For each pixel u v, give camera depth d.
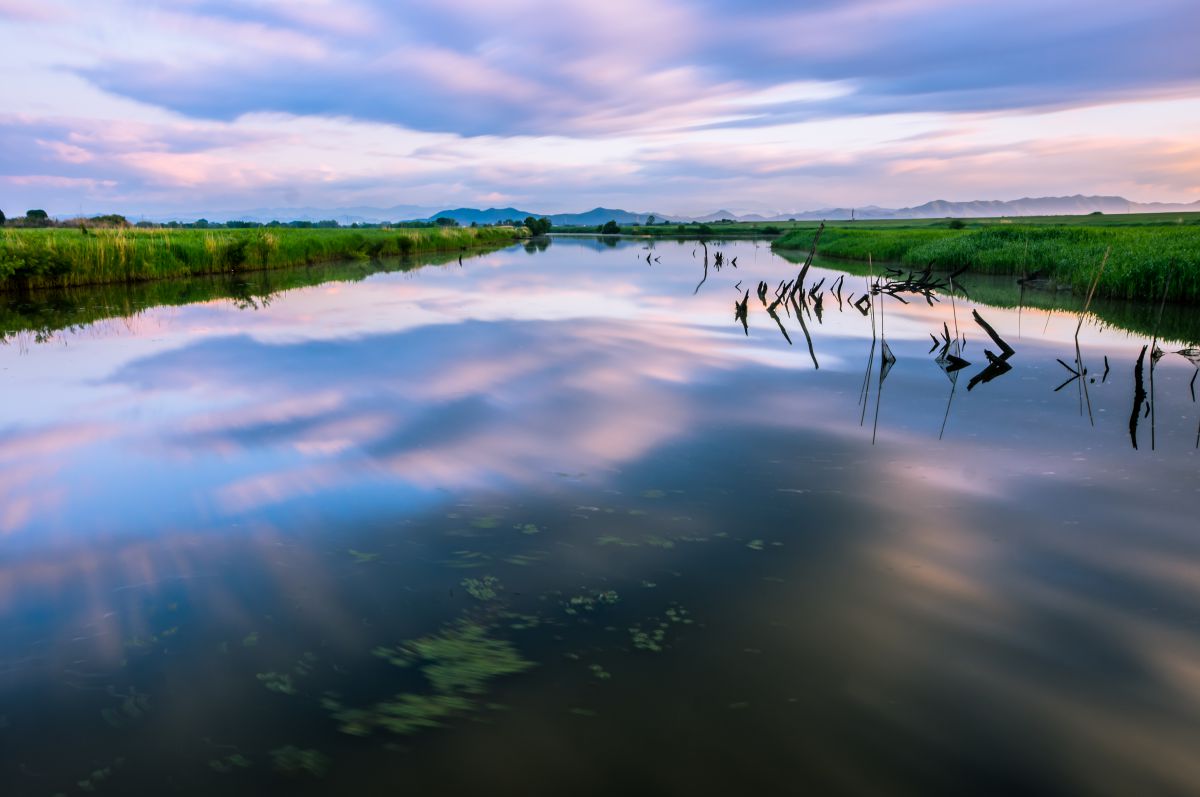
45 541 4.74
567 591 4.14
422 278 27.62
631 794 2.65
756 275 29.23
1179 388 8.98
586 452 6.53
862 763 2.79
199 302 18.81
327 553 4.61
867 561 4.45
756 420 7.56
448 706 3.16
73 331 13.64
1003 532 4.84
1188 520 4.97
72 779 2.73
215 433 7.06
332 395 8.57
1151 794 2.62
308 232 50.25
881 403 8.27
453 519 5.11
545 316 16.00
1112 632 3.62
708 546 4.68
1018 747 2.86
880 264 35.56
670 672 3.39
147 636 3.69
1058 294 20.31
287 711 3.13
